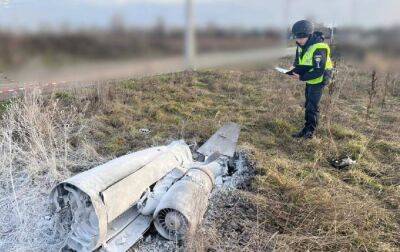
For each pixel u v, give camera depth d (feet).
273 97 22.68
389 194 12.53
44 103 18.24
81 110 18.58
